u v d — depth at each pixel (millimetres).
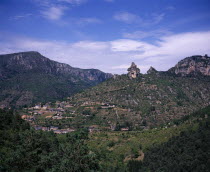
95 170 97312
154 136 160625
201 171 88500
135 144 155875
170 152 111562
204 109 175625
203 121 131000
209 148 97250
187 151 102812
